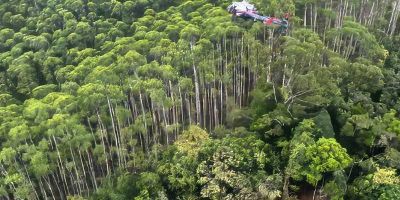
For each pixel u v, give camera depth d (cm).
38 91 4544
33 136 3891
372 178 3550
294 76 4244
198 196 3709
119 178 3888
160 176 3828
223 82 4525
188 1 5397
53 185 4206
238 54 4672
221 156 3694
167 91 4447
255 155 3672
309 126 3741
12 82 5047
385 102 4384
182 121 4475
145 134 4281
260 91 4344
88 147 4053
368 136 3912
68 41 5219
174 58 4431
